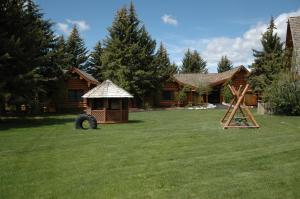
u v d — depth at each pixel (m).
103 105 24.02
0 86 20.42
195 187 7.23
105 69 45.66
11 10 22.41
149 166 9.05
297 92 25.77
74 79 41.59
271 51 45.25
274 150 11.01
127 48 43.81
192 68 86.56
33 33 23.47
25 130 17.83
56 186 7.39
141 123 22.02
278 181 7.56
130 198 6.64
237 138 13.93
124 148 11.84
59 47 35.47
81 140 13.95
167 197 6.67
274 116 25.44
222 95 51.72
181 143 12.79
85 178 7.95
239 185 7.32
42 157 10.41
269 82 41.28
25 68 22.41
